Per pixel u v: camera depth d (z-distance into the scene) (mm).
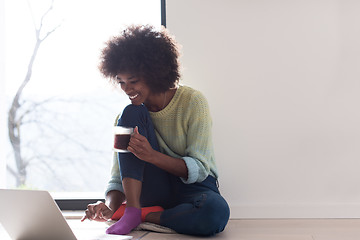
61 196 2916
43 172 6496
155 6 6574
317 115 2570
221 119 2623
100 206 1911
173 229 1973
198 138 2111
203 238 1895
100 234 1796
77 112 6559
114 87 2135
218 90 2625
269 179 2590
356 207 2520
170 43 2133
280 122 2590
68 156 6547
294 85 2584
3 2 2982
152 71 2012
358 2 2545
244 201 2598
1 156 2945
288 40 2590
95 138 6570
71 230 1527
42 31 6535
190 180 2025
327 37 2566
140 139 1882
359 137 2539
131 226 1890
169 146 2229
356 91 2547
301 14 2584
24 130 6477
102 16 6594
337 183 2549
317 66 2572
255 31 2607
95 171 6566
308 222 2395
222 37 2623
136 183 1952
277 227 2232
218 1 2625
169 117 2180
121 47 2010
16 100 6465
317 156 2564
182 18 2646
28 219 1553
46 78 6527
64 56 6551
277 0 2596
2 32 2977
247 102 2609
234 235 1991
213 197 1940
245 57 2611
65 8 6562
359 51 2545
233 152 2613
